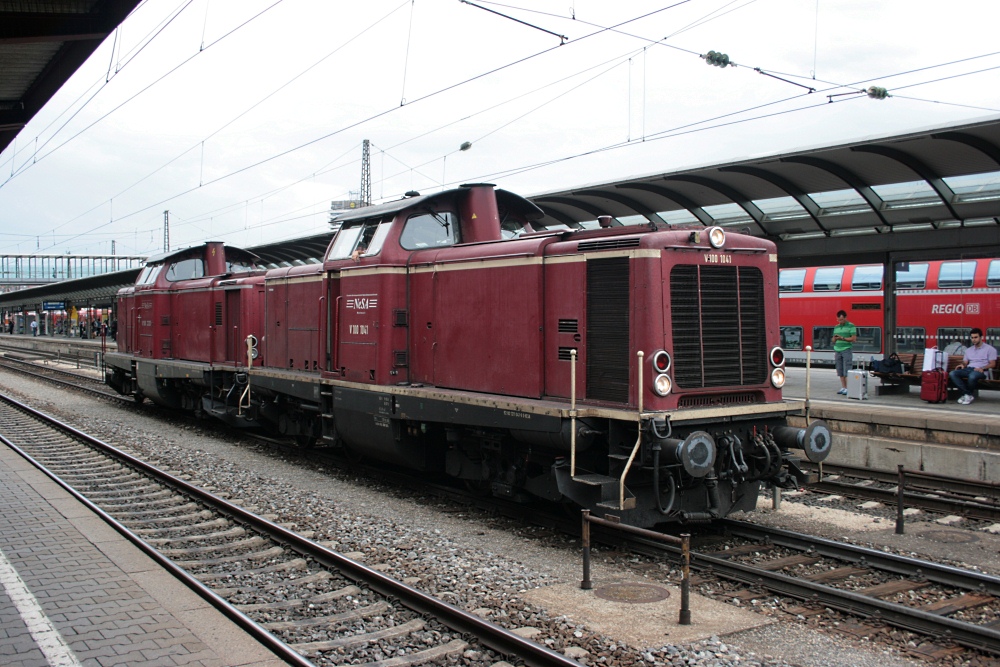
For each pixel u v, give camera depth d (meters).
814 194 14.19
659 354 7.54
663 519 7.84
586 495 8.00
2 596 6.20
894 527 8.86
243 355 15.20
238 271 18.23
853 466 11.84
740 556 7.73
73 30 9.91
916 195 13.13
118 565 7.06
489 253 9.43
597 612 6.14
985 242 12.64
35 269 96.75
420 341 10.48
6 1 9.37
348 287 11.21
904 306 20.75
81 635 5.42
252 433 16.27
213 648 5.23
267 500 10.16
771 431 8.34
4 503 9.50
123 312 21.53
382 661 5.29
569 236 8.88
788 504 9.89
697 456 7.26
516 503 9.66
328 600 6.53
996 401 14.27
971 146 11.17
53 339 52.72
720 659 5.24
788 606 6.32
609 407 7.88
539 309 8.74
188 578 6.52
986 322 18.89
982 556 7.82
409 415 9.92
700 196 14.99
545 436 8.18
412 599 6.31
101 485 11.05
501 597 6.52
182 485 10.61
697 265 7.98
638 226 8.21
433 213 10.84
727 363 8.16
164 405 18.62
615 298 7.99
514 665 5.24
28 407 18.94
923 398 14.13
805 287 24.14
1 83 13.08
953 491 10.45
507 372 9.11
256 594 6.67
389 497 10.47
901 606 5.92
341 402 11.32
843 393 15.55
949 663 5.32
